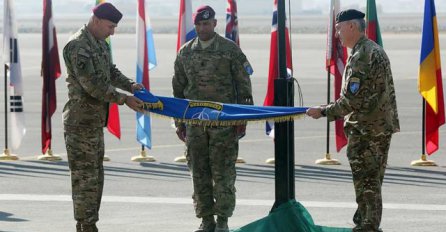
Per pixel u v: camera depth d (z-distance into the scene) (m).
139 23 16.81
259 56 57.31
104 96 9.54
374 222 9.36
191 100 9.86
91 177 9.69
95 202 9.74
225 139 10.20
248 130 21.78
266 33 118.88
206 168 10.38
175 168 16.08
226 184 10.27
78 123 9.64
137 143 19.64
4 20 16.78
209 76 10.27
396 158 17.28
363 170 9.36
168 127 22.39
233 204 10.32
